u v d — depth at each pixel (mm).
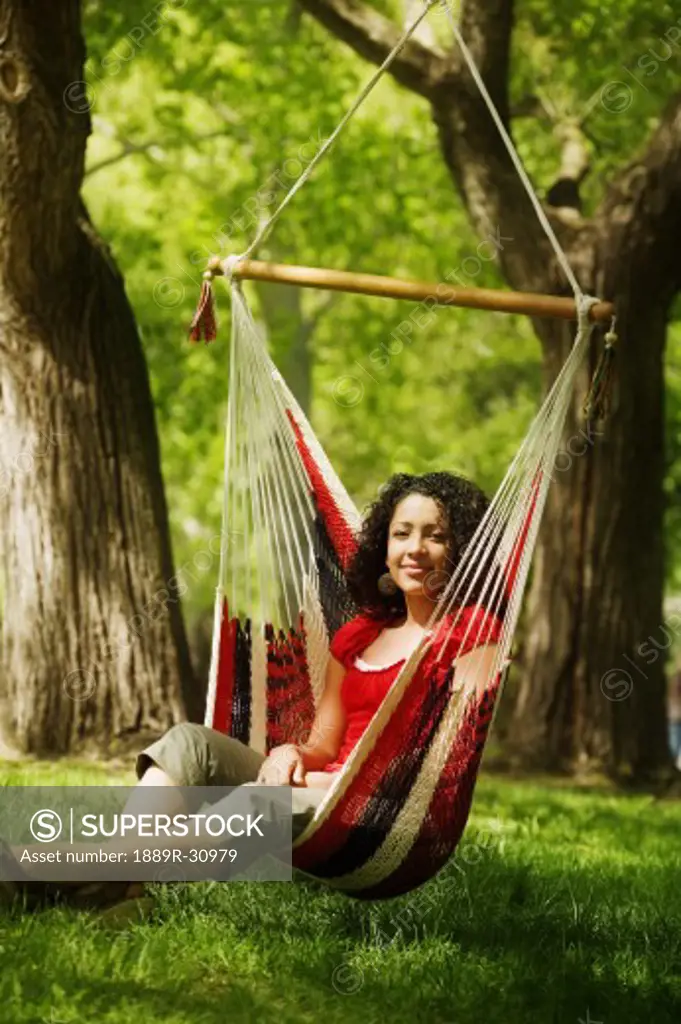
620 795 13492
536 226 14492
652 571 14766
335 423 29406
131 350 11797
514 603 5238
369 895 5277
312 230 19703
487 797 11164
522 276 14609
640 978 5043
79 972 4488
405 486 5578
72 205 10898
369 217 20672
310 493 6164
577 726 14500
